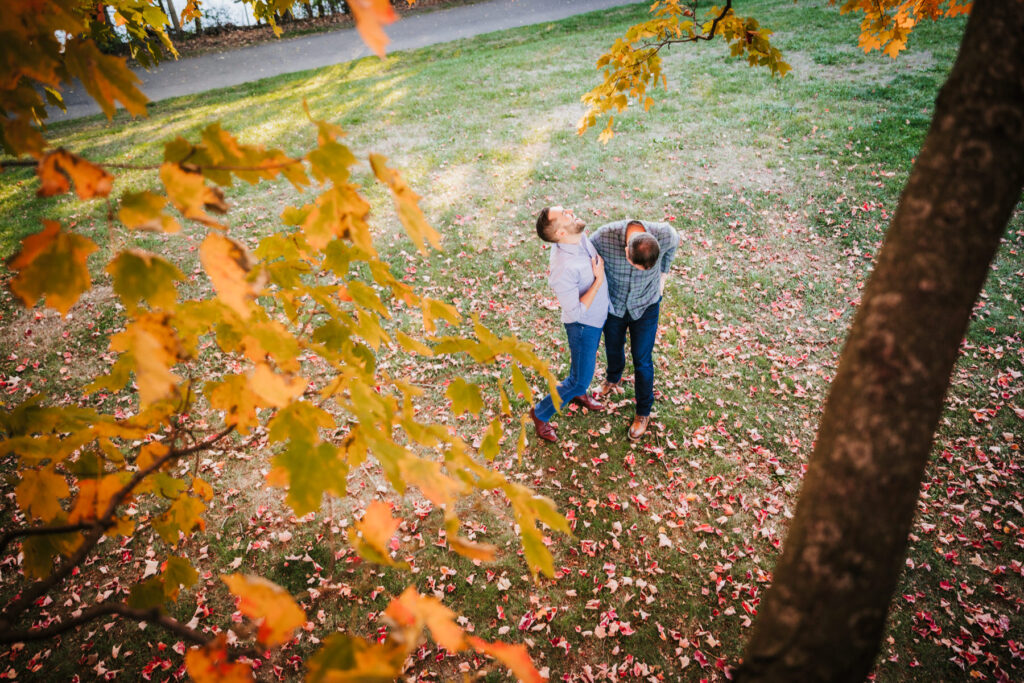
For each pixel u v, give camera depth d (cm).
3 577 346
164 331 96
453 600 329
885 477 103
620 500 378
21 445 124
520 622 318
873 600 105
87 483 123
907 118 785
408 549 353
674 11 302
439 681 296
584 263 331
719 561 344
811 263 572
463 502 378
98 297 589
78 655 312
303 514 98
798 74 968
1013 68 99
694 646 307
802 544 109
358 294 142
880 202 639
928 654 297
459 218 685
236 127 992
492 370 476
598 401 443
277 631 88
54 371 499
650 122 873
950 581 326
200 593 335
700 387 453
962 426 409
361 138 916
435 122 953
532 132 881
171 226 90
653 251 307
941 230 103
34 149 90
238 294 94
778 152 758
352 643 90
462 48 1362
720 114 872
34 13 89
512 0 1709
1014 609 314
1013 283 523
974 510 358
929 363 103
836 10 1208
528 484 389
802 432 416
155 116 1105
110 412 453
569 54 1205
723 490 379
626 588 333
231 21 1650
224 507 381
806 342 486
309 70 1324
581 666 302
